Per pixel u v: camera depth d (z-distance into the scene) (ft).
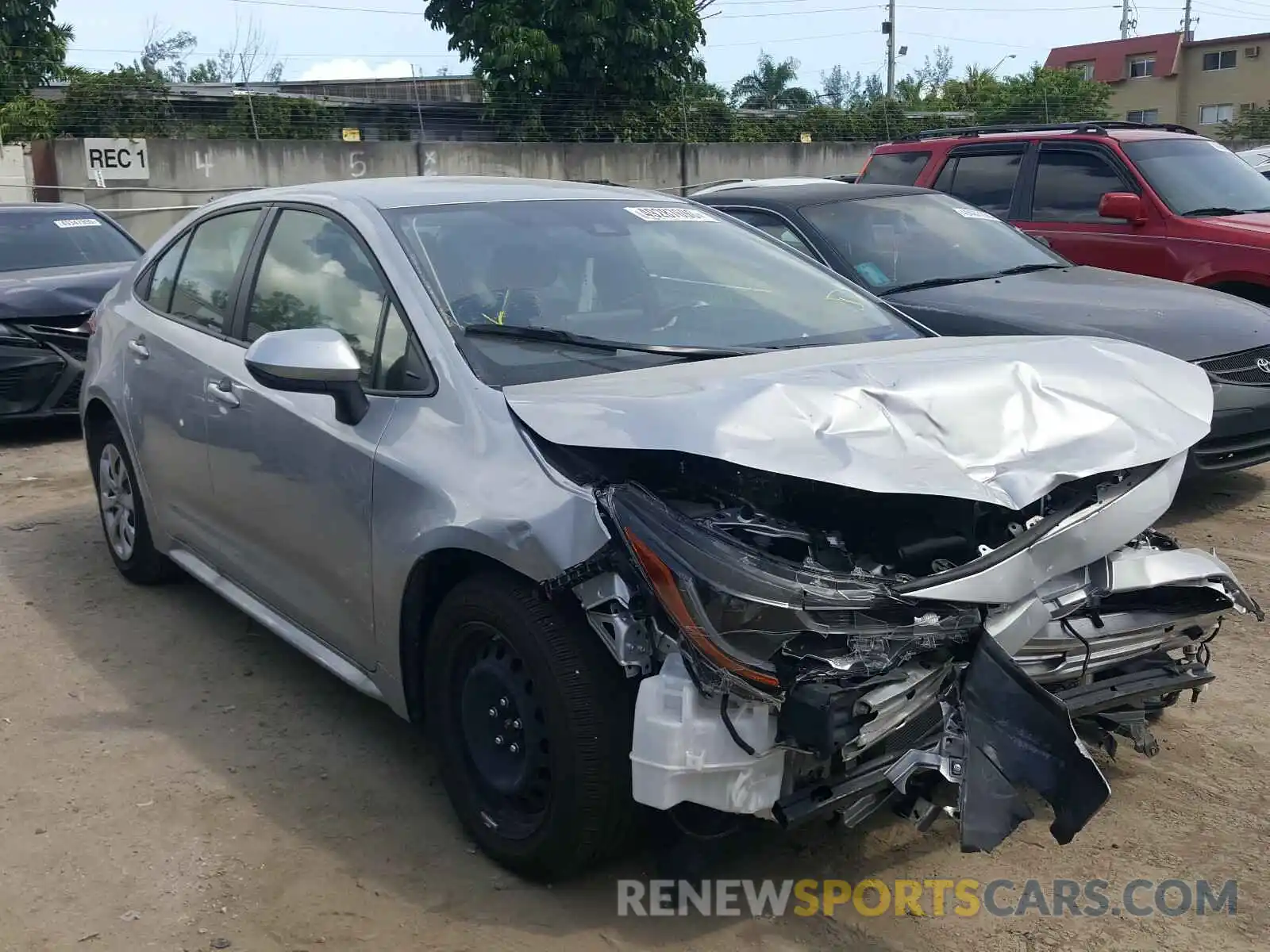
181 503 15.97
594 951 9.86
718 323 13.12
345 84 125.49
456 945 9.95
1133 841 11.38
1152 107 185.26
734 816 10.17
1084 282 22.82
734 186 28.22
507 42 79.41
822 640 9.34
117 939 10.07
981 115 101.14
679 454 9.85
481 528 10.20
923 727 9.71
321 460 12.32
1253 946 9.89
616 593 9.44
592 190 15.24
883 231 23.97
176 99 79.77
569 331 12.29
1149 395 11.15
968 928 10.14
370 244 12.92
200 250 16.46
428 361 11.68
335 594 12.51
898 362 10.73
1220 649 15.70
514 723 10.61
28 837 11.59
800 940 9.98
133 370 16.88
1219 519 21.07
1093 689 11.20
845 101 148.15
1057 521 10.26
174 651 16.01
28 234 31.94
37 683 15.07
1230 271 25.85
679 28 84.17
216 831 11.68
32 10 93.71
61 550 20.30
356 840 11.50
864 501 10.18
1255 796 12.12
